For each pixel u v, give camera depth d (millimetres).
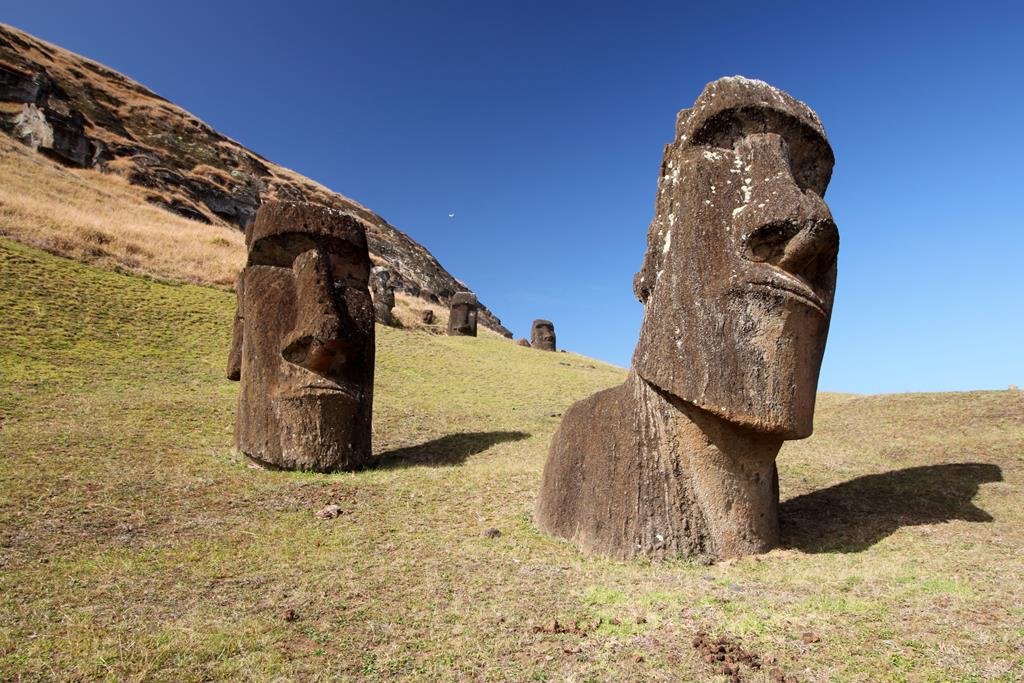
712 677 3979
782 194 6238
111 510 7793
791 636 4402
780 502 8766
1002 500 7969
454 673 4188
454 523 8016
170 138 60875
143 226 32469
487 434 14594
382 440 13773
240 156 66750
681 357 6516
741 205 6496
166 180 50656
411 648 4547
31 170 34469
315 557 6590
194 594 5535
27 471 8805
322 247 11125
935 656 3977
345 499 8961
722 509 6559
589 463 7238
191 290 24750
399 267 67312
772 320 6230
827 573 5754
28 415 11898
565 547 7012
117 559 6340
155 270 25641
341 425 10852
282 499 8820
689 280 6609
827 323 6629
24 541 6660
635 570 6164
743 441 6512
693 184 6781
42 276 20344
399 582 5855
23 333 16594
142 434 11594
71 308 19094
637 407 6941
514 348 32438
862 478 9570
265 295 10938
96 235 26141
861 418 14508
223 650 4480
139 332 19234
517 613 5098
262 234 10961
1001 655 3932
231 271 28281
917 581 5348
